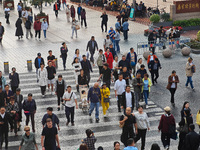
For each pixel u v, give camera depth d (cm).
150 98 3862
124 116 2605
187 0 7431
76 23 6612
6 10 8156
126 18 6400
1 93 3209
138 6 8625
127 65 4088
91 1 10431
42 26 6644
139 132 2702
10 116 3002
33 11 9731
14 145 2909
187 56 5403
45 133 2414
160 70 4775
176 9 7381
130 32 7056
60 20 8488
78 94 4000
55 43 6372
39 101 3856
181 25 7281
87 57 4841
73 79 4534
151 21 7375
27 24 6788
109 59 4434
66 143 2914
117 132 3098
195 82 4306
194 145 2458
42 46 6212
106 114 3416
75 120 3362
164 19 7400
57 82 3503
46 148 2439
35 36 6719
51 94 4053
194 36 6650
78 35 6906
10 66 5134
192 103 3709
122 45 6084
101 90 3338
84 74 3781
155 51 5691
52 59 4456
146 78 3559
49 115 2739
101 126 3222
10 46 6294
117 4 9462
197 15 7538
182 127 2669
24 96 4006
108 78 3850
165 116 2667
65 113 3209
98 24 7881
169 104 3691
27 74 4784
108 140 2948
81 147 2102
